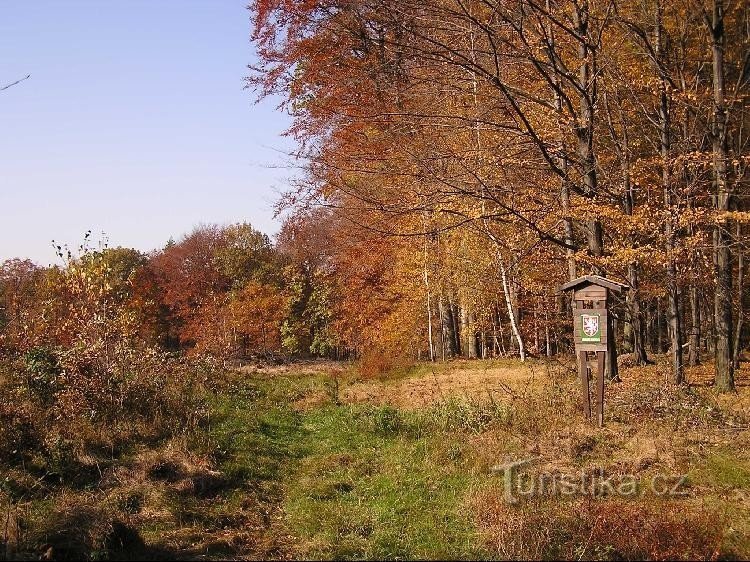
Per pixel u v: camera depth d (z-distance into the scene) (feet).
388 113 49.39
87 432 30.14
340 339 115.14
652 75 50.93
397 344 90.58
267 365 83.46
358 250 86.53
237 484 27.86
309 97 67.36
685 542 20.34
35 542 19.38
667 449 29.84
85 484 25.85
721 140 45.98
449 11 44.42
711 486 26.03
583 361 35.58
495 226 64.75
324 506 25.12
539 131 47.73
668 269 44.75
